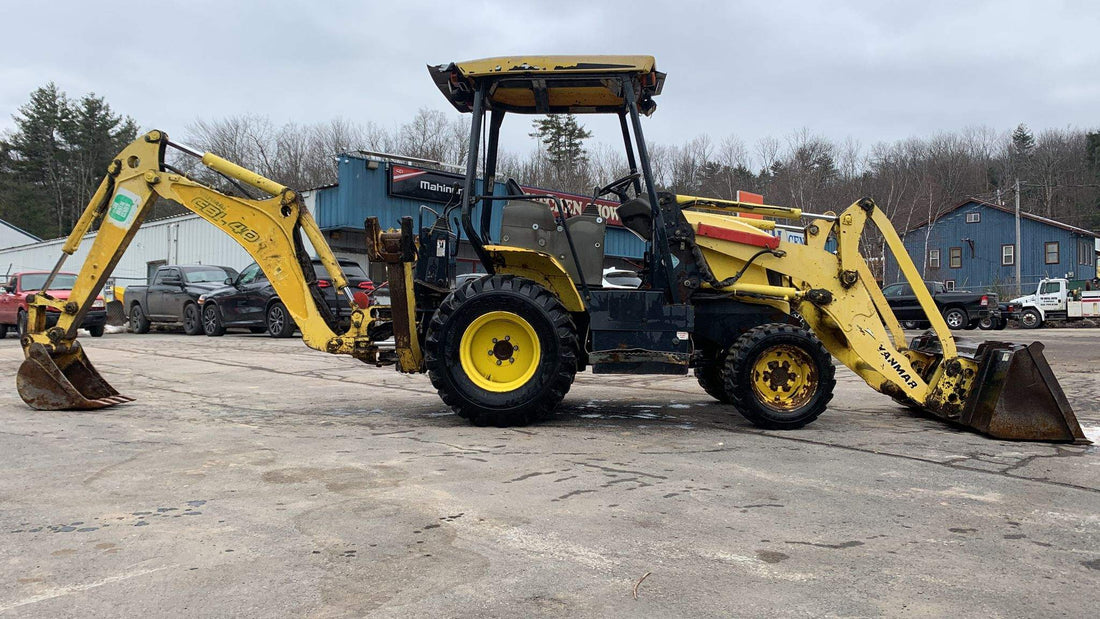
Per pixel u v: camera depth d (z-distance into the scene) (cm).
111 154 6000
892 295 2547
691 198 591
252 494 382
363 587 268
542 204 600
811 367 574
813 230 611
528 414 569
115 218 655
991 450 498
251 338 1599
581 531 327
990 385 546
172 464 446
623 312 575
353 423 592
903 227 4659
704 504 369
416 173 2197
